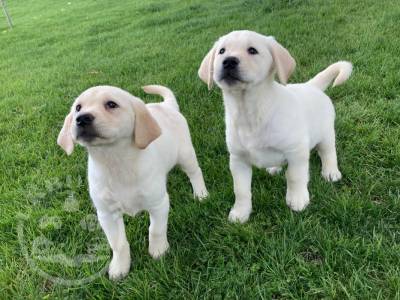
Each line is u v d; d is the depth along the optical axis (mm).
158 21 1762
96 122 426
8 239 584
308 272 457
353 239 487
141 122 454
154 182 478
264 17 1445
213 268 492
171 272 491
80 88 1107
